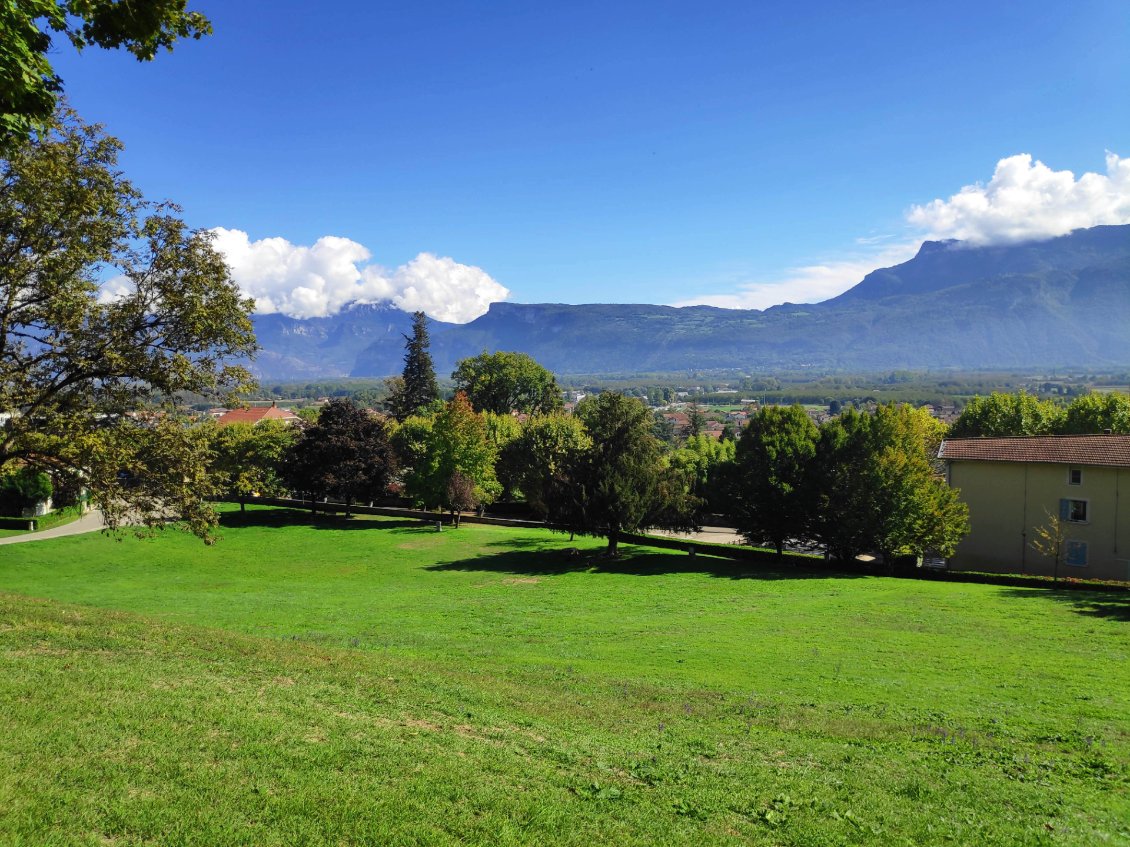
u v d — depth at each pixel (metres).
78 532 61.06
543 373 116.75
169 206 25.45
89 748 10.61
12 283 22.06
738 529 55.91
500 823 9.43
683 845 9.38
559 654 25.42
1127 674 22.16
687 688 20.45
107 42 11.05
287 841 8.52
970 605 34.84
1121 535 49.41
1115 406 71.62
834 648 26.23
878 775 13.07
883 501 47.53
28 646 16.52
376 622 31.77
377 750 11.65
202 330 25.38
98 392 25.75
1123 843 10.41
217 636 20.05
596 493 51.69
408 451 90.06
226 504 82.19
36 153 21.67
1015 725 16.98
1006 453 53.66
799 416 56.38
